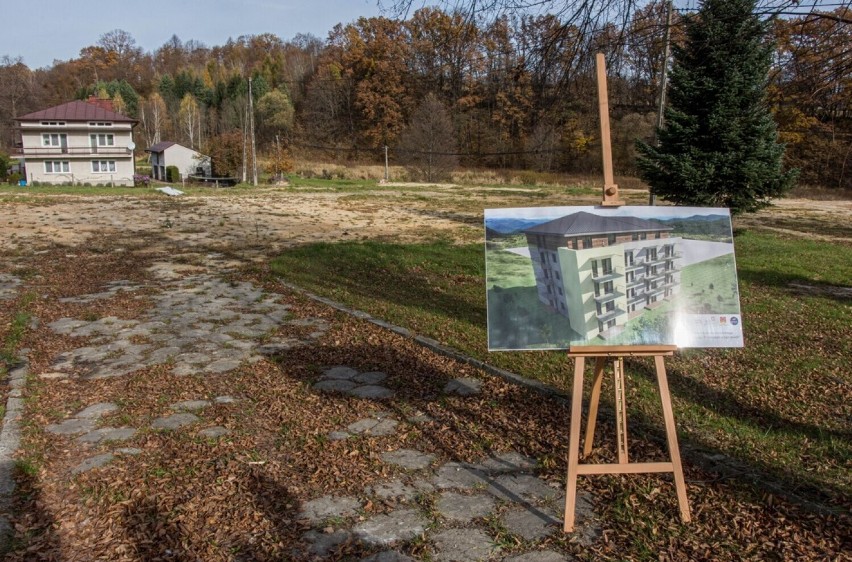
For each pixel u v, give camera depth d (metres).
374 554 3.16
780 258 13.65
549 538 3.31
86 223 18.52
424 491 3.80
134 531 3.32
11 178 46.53
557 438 4.51
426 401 5.24
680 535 3.30
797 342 7.09
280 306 8.68
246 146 44.56
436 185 41.06
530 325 3.49
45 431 4.59
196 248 14.24
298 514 3.51
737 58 14.13
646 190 37.19
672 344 3.43
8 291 9.48
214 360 6.33
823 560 3.03
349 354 6.52
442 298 9.07
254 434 4.58
